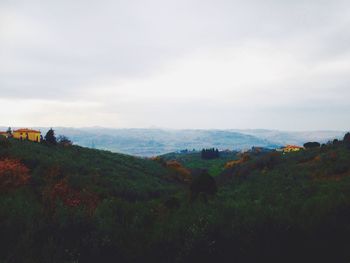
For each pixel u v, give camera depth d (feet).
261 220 80.69
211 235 78.33
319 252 78.48
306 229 80.84
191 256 74.84
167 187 226.99
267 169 257.55
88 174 176.55
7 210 81.30
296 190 146.30
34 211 82.84
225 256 76.79
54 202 90.74
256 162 299.58
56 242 73.31
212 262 76.07
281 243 78.64
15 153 164.35
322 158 228.63
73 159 222.28
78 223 78.23
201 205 110.22
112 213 90.79
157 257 76.69
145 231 83.20
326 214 84.02
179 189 224.12
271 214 83.20
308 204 91.25
